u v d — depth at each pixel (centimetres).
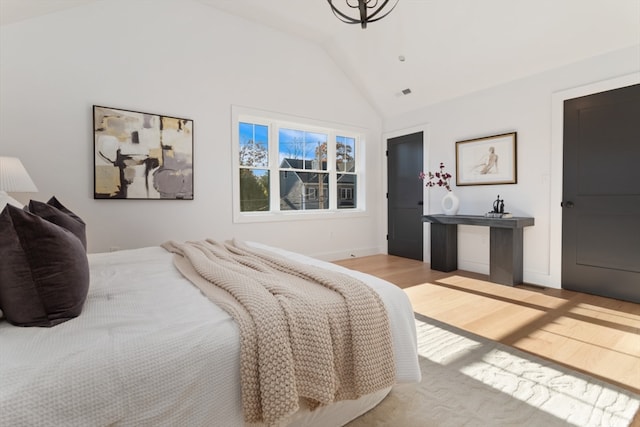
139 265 186
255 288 124
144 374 81
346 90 499
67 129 296
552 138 338
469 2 319
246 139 418
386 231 543
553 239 340
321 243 478
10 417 66
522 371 179
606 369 181
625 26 276
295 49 441
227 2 365
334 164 504
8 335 92
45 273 100
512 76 367
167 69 346
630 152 288
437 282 366
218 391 91
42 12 275
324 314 113
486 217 371
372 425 136
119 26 318
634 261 288
